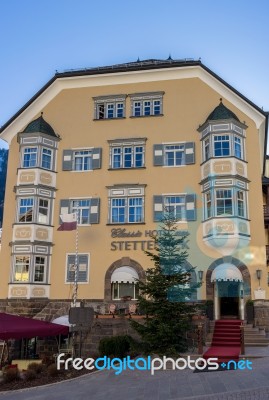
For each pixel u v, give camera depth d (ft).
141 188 103.96
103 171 107.04
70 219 95.25
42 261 102.37
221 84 106.42
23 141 108.37
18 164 108.78
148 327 68.28
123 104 110.83
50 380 62.23
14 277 100.42
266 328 89.35
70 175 107.96
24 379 63.82
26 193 104.58
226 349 74.54
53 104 113.29
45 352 91.09
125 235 101.60
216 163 98.84
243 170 100.22
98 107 112.27
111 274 100.01
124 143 107.96
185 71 108.68
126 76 111.45
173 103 108.27
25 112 113.50
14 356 91.30
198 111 106.63
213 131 100.89
